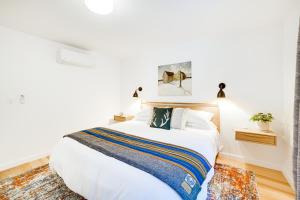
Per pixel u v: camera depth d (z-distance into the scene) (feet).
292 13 6.01
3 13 6.09
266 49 7.45
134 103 12.71
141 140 6.14
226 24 7.14
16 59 7.79
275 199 5.33
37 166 7.75
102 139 6.18
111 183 3.88
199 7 5.68
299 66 4.09
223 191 5.66
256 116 7.21
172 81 10.40
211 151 5.78
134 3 5.39
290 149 6.20
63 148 5.83
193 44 9.46
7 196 5.47
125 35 8.36
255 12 6.08
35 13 6.09
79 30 7.73
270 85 7.41
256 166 7.66
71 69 10.20
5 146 7.53
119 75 13.74
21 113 8.03
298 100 4.12
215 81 8.83
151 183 3.49
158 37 8.68
